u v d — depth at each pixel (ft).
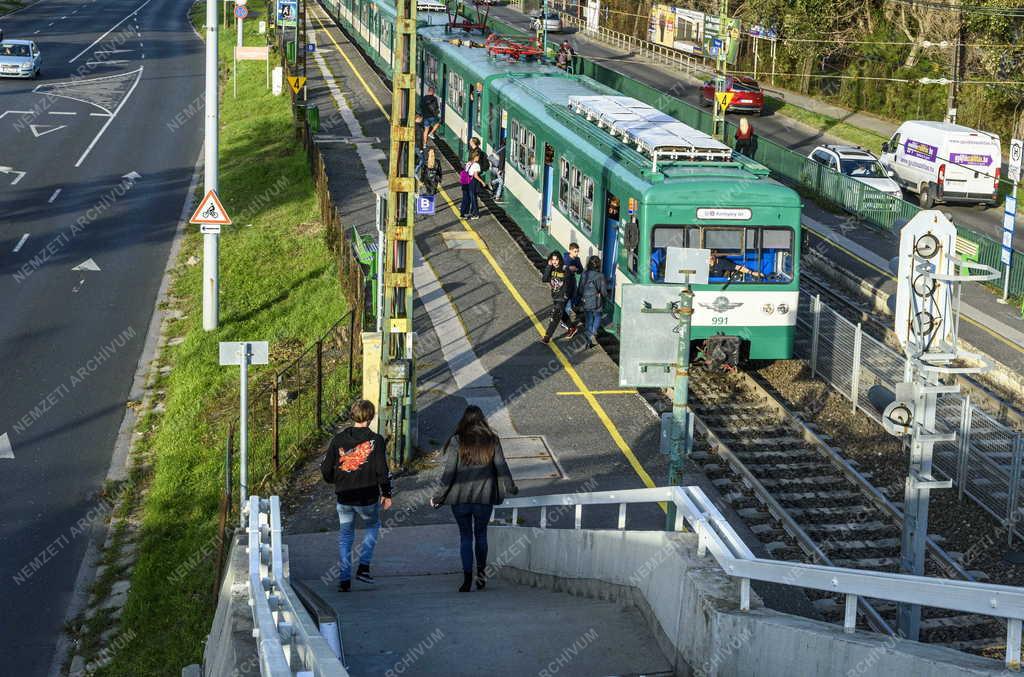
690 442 39.17
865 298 89.45
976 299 89.40
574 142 76.33
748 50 206.69
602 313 72.02
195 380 68.39
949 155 119.85
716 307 64.90
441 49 120.16
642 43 242.99
